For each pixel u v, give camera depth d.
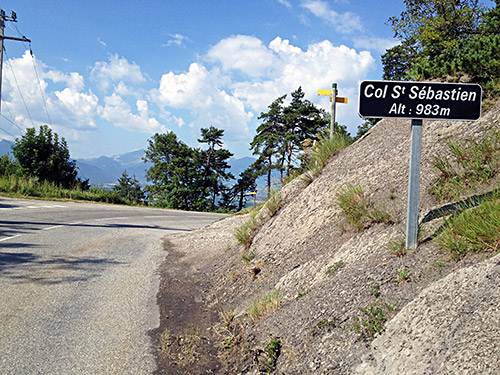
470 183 4.14
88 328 4.52
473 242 3.02
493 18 9.48
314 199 6.51
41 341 4.11
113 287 6.14
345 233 4.89
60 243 9.27
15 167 27.03
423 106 3.58
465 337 2.20
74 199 25.00
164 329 4.61
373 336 2.81
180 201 55.78
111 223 14.40
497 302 2.26
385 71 27.44
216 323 4.74
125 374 3.55
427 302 2.67
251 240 7.20
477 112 3.56
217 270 6.96
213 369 3.67
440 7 21.39
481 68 7.25
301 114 46.84
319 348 3.08
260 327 4.04
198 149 63.97
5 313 4.79
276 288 4.76
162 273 7.21
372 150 6.90
